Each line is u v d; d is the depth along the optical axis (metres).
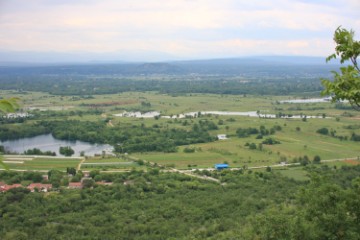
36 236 67.31
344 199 26.64
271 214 31.41
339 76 19.80
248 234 39.97
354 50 19.33
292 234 27.11
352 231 25.03
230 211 82.50
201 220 78.00
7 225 71.94
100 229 71.44
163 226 73.88
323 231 25.78
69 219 75.94
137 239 67.50
